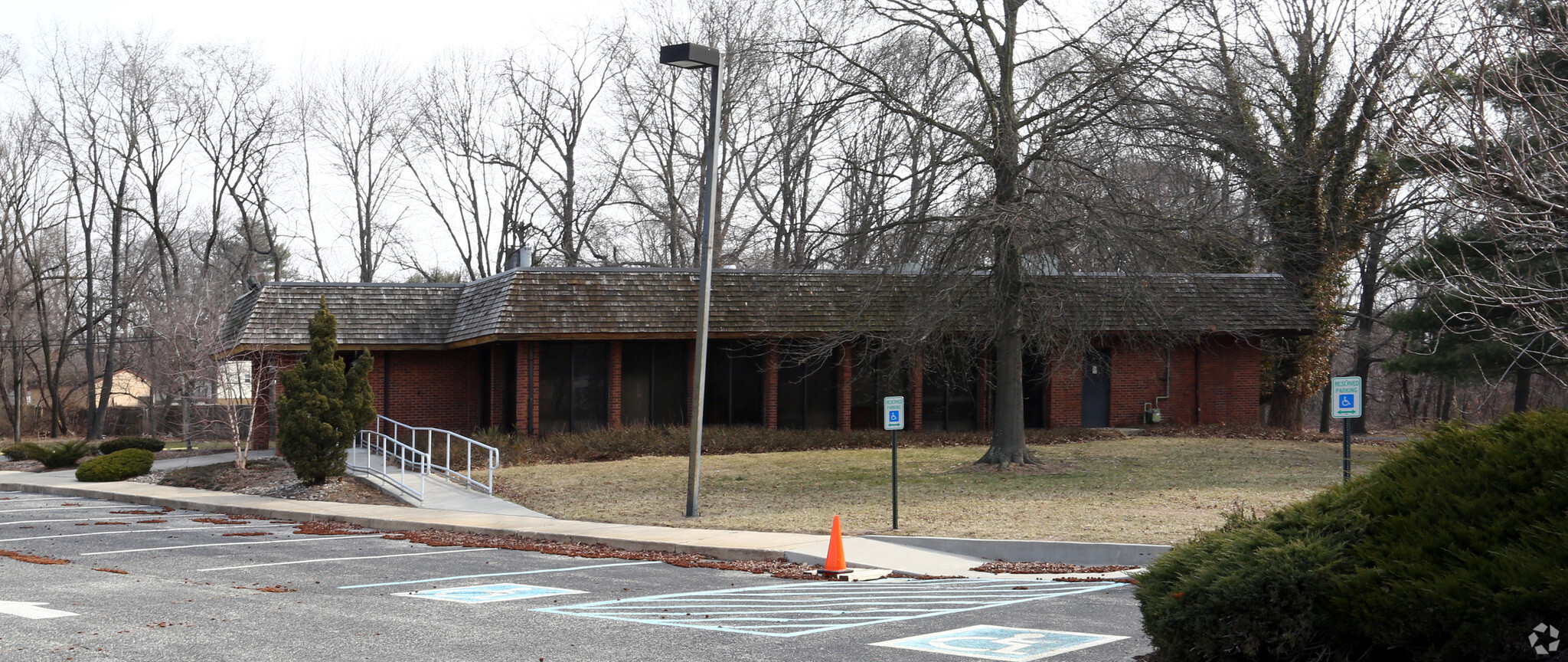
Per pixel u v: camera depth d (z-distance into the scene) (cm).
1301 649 708
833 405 3466
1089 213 2192
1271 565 713
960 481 2394
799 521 1902
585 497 2275
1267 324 3409
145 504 2525
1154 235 2284
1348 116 2983
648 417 3347
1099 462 2705
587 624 1016
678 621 1038
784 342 3372
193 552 1631
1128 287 2347
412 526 1981
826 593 1249
